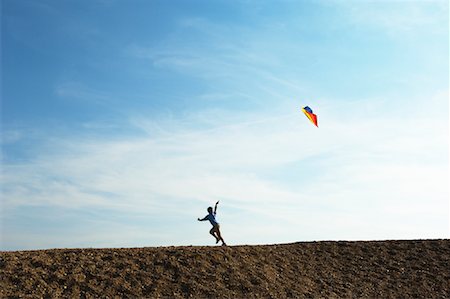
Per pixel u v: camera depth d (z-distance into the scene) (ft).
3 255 48.96
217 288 48.57
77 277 46.32
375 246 66.13
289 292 50.62
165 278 48.62
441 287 56.65
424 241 69.00
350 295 52.47
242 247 59.21
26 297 42.42
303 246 63.72
